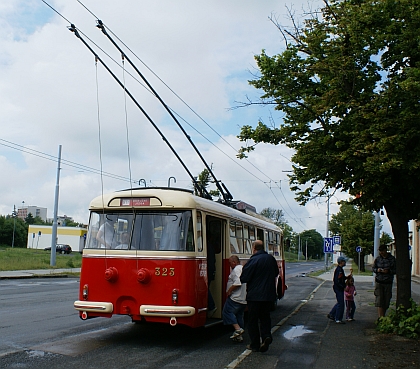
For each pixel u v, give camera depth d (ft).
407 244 36.29
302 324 40.19
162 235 30.37
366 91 35.63
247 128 39.99
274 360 26.18
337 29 36.40
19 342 28.94
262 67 38.60
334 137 35.06
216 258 36.19
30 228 283.38
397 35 33.63
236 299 32.24
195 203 30.94
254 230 46.19
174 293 29.32
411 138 30.78
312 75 38.24
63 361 24.80
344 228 177.17
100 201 32.01
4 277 89.30
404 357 27.22
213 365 25.16
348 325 39.60
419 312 34.22
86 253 31.55
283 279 59.36
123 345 29.81
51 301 51.75
